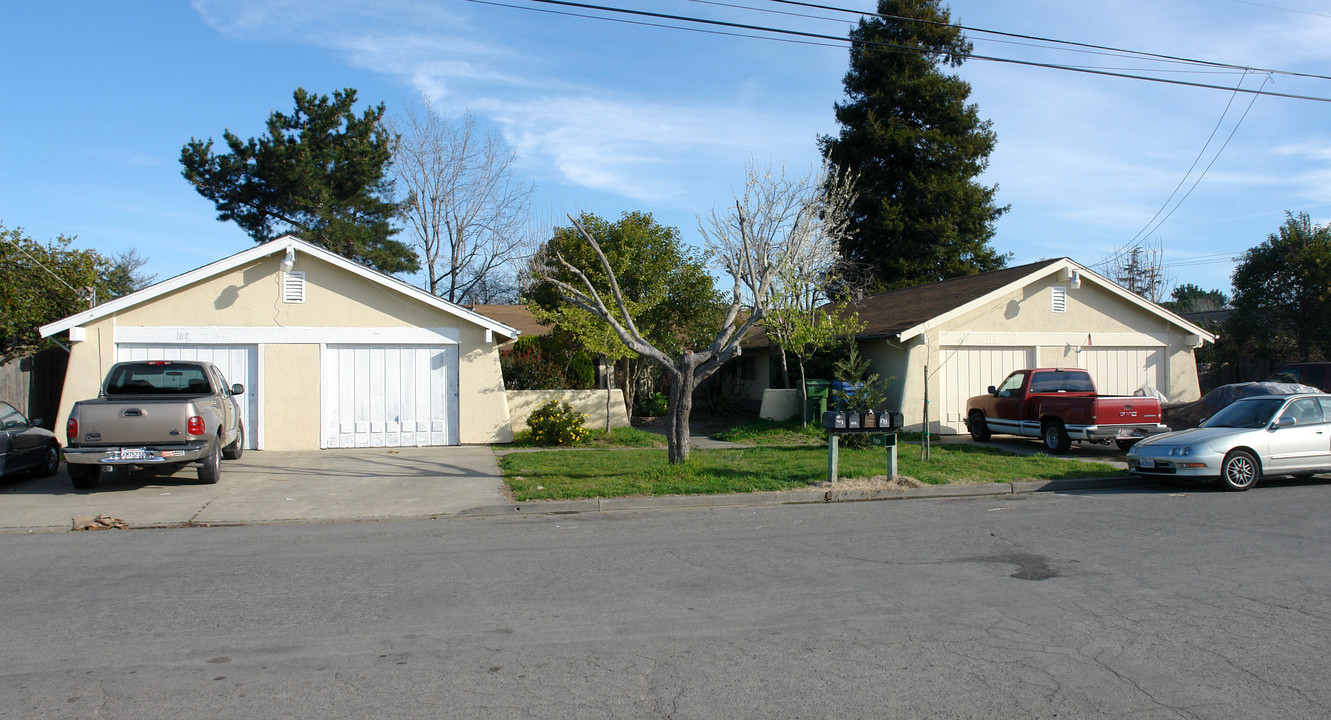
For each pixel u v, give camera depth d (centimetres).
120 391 1263
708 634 557
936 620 582
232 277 1622
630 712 434
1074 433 1514
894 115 3409
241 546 848
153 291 1573
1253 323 2712
